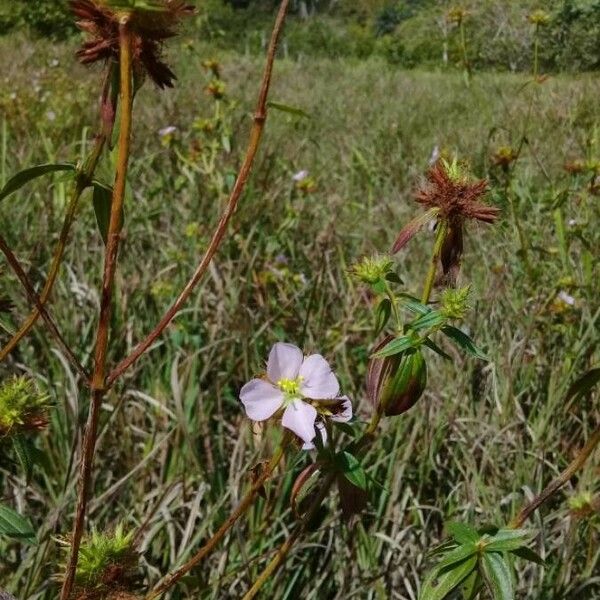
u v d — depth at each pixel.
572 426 0.74
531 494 0.61
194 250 0.98
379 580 0.58
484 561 0.37
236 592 0.57
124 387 0.71
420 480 0.64
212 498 0.64
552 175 1.34
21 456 0.36
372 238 1.11
